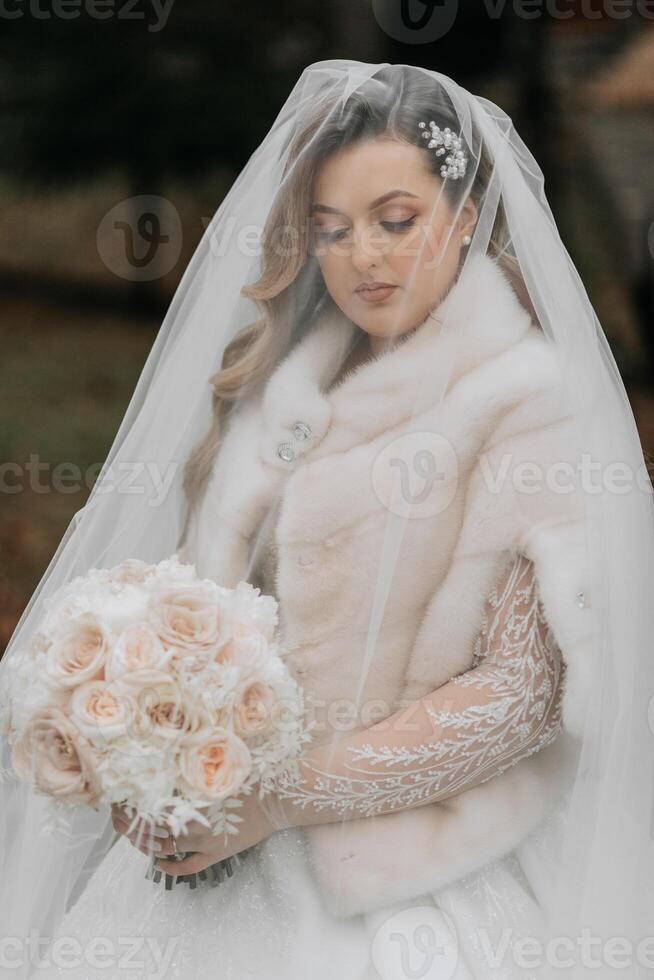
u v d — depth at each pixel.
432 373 1.63
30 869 1.85
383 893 1.63
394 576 1.61
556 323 1.67
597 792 1.61
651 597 1.67
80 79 7.58
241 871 1.71
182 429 1.86
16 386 7.37
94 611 1.52
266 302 1.77
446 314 1.64
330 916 1.66
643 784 1.65
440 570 1.60
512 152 1.74
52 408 7.18
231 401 1.82
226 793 1.46
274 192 1.78
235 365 1.81
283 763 1.56
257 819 1.60
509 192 1.67
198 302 1.86
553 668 1.61
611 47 7.57
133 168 7.78
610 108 7.64
